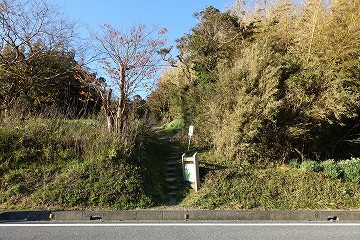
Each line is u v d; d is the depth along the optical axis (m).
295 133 9.09
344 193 7.50
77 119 10.48
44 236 4.78
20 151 7.88
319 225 5.71
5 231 5.02
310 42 11.55
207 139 11.39
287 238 4.89
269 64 9.55
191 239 4.74
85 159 8.00
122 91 9.20
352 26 10.93
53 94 13.18
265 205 6.84
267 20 15.43
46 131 8.62
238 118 9.05
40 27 11.73
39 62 12.65
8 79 11.72
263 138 9.15
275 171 8.50
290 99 9.36
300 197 7.19
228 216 6.14
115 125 8.95
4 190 6.75
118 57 9.28
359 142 10.81
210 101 10.67
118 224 5.55
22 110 9.71
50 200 6.50
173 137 13.97
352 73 10.62
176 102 17.31
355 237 5.00
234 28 16.92
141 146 9.44
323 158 10.30
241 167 8.69
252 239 4.80
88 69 10.59
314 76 9.48
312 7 12.78
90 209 6.41
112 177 7.31
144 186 7.40
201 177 8.12
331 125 10.27
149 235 4.91
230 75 9.88
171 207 6.79
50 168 7.57
